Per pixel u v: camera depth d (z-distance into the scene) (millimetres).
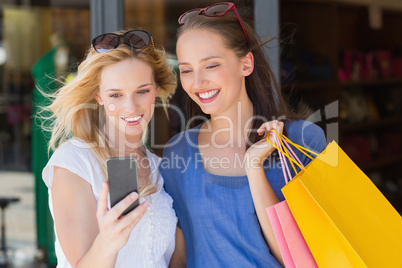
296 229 2080
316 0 5738
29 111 7625
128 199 1852
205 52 2336
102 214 1885
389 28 8008
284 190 2039
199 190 2389
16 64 7727
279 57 3082
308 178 2082
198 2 3848
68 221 2139
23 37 7598
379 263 2029
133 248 2291
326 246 2041
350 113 6848
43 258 5695
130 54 2281
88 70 2275
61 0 6289
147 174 2430
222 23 2361
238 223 2338
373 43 7789
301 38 5879
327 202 2059
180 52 2389
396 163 7895
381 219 2150
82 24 6094
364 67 6957
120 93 2287
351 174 2211
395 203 7422
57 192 2168
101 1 3342
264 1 3059
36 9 7145
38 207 5645
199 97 2406
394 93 7730
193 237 2438
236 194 2352
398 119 7613
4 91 7773
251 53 2453
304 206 2049
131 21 3852
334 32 5922
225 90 2379
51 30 6648
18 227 6301
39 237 5699
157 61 2373
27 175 7395
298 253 2070
